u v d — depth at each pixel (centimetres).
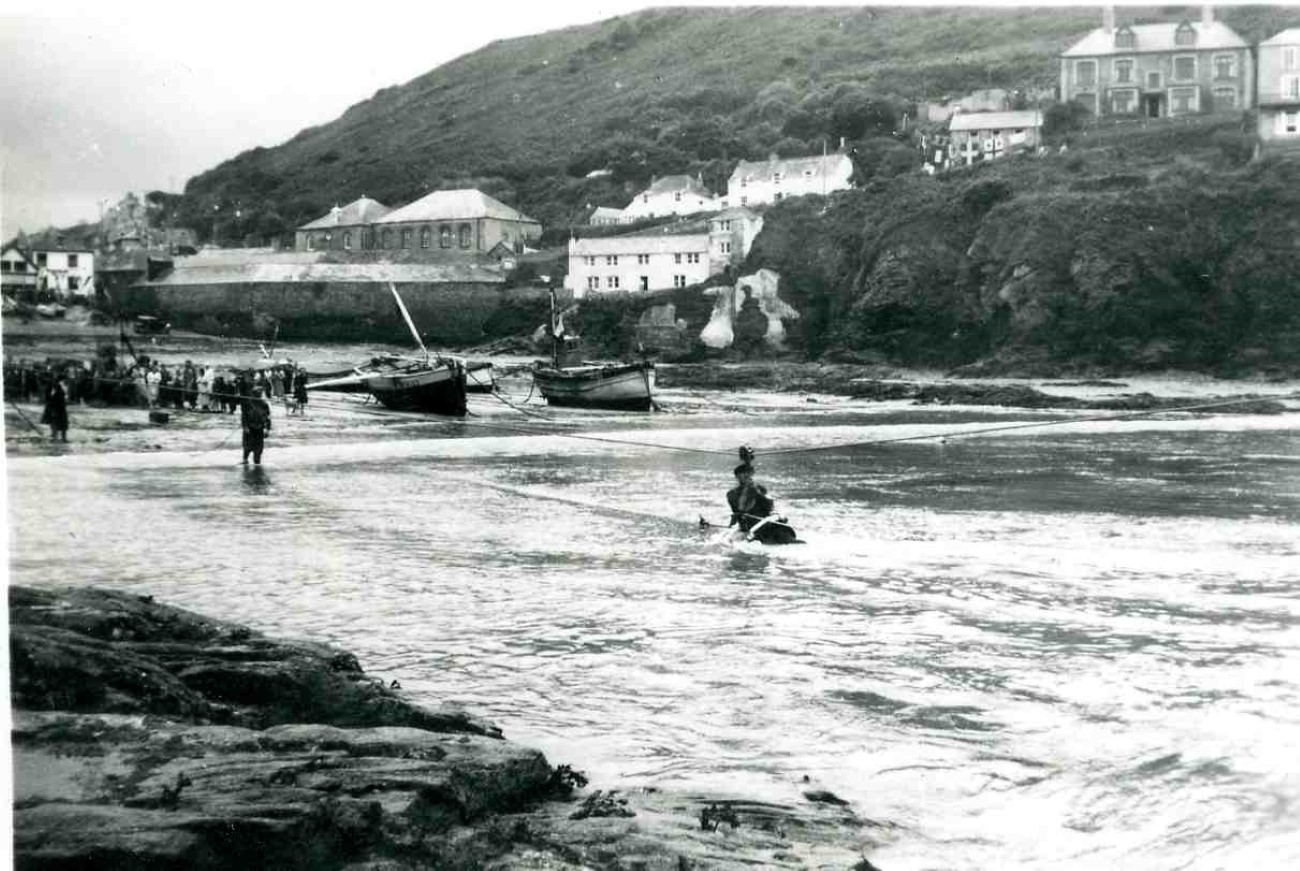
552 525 2305
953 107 14925
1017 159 11025
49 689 842
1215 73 11762
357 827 662
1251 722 1021
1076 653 1280
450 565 1838
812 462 3797
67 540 2014
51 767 729
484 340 12469
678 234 12281
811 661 1242
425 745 812
